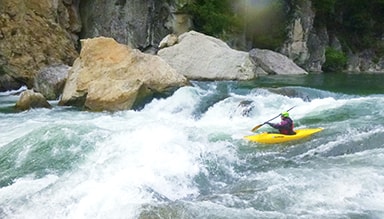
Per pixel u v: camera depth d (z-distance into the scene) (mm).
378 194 7199
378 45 32500
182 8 21922
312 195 7207
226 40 23406
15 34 19062
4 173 8484
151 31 22625
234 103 13430
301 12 26531
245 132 11062
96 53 14758
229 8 23828
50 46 19906
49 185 7777
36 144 9500
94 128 10367
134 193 7324
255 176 8172
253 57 23047
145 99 14328
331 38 30656
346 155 9023
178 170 8352
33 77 19172
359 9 32406
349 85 18641
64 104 14703
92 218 6711
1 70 18922
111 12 22359
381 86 18312
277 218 6453
